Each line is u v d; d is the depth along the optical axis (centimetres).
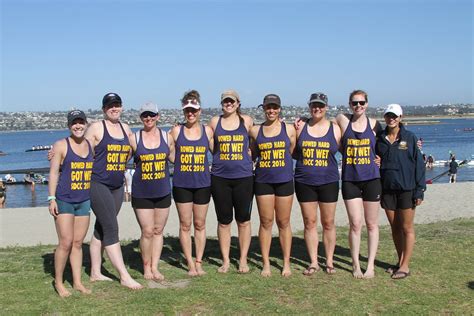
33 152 9731
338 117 644
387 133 630
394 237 657
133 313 519
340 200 1570
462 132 13188
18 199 2873
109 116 604
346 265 691
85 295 579
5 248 886
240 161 631
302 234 952
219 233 667
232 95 621
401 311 519
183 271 677
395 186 621
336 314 514
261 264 704
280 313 518
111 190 620
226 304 541
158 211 639
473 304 534
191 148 630
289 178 633
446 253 726
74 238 593
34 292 591
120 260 616
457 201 1583
